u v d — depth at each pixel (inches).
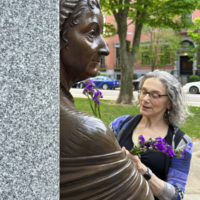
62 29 45.9
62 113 43.1
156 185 67.6
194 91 730.2
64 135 40.9
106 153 41.0
